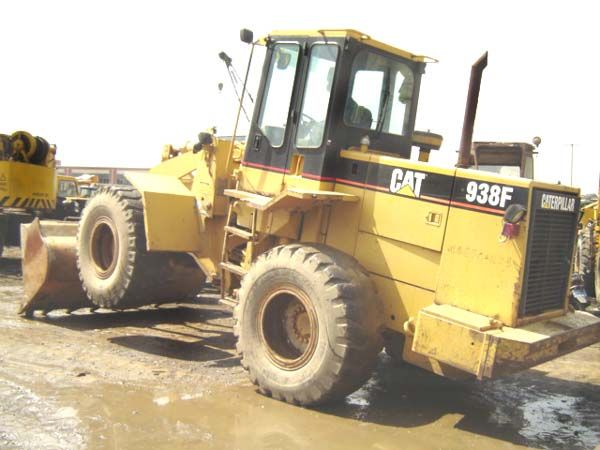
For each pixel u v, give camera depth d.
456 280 4.61
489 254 4.49
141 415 4.29
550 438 4.44
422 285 4.82
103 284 6.88
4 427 3.87
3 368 5.11
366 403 4.98
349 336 4.48
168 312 7.98
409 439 4.23
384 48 5.61
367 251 5.13
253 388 5.09
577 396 5.50
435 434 4.38
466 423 4.66
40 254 7.05
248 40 6.00
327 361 4.52
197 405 4.58
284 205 5.24
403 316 4.90
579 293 8.76
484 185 4.54
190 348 6.27
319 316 4.60
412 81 6.07
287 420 4.41
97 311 7.83
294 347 4.99
